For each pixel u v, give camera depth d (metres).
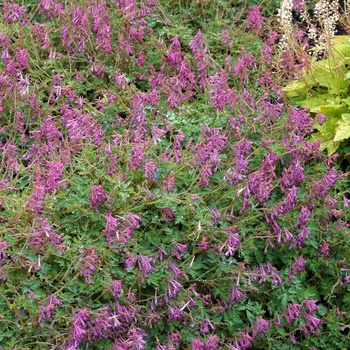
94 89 0.93
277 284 0.73
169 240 0.70
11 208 0.71
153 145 0.76
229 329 0.70
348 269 0.76
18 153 0.83
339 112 0.95
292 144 0.79
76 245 0.68
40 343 0.62
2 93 0.86
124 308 0.64
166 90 0.87
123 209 0.70
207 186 0.75
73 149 0.77
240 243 0.72
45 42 0.92
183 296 0.67
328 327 0.75
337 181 0.80
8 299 0.64
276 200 0.79
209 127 0.82
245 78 0.92
